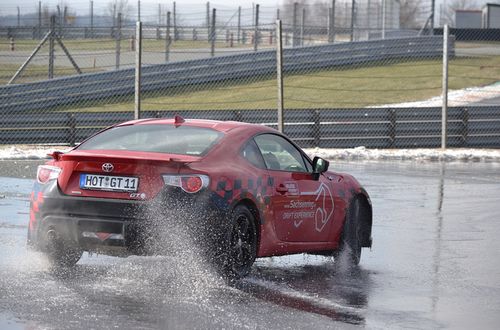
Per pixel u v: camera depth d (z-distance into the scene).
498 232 21.17
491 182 31.98
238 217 14.34
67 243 14.00
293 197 15.74
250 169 14.89
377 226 21.81
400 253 18.30
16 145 39.41
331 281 15.14
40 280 13.69
